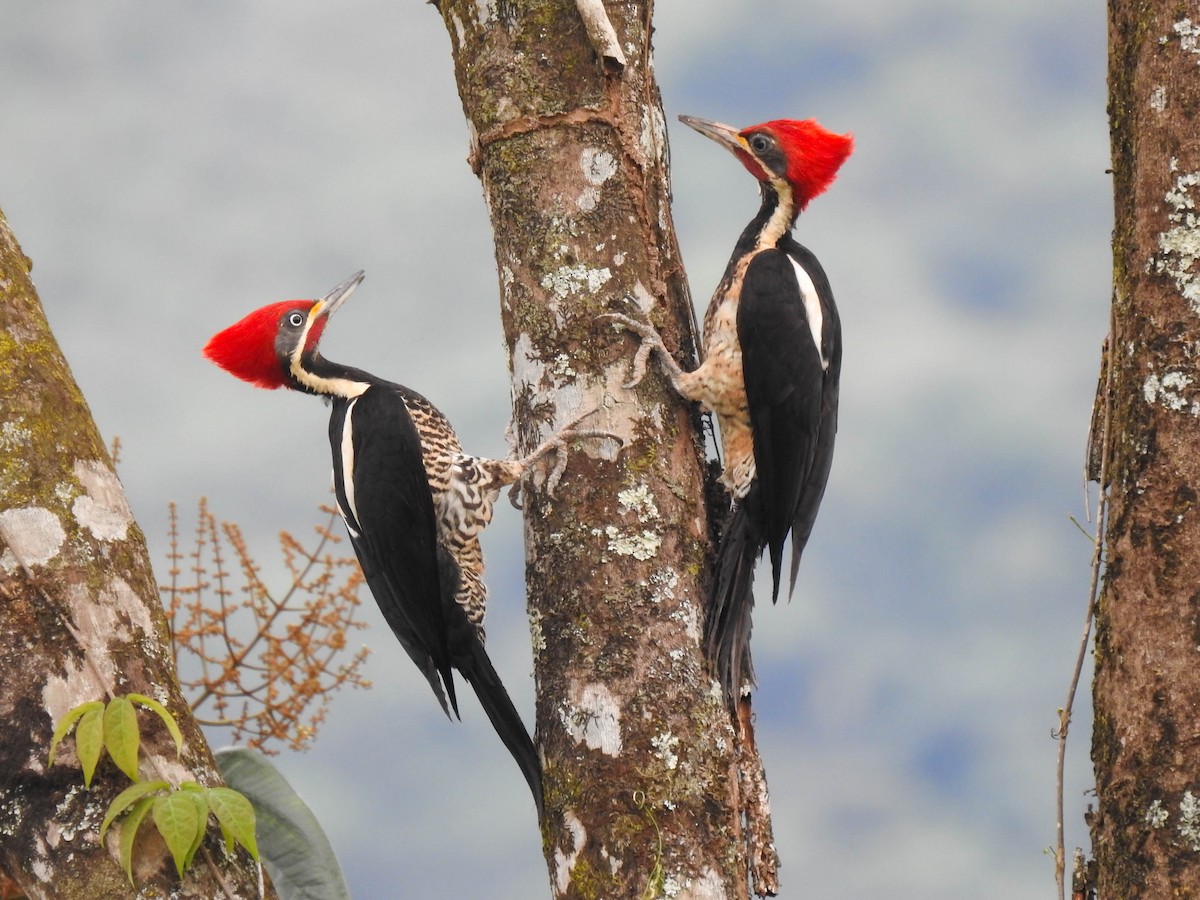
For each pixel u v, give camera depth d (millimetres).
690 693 7926
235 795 6422
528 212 8773
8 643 6680
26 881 6520
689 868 7527
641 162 8898
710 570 8602
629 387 8531
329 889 8023
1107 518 7129
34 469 6961
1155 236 7023
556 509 8344
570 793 7801
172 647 7121
